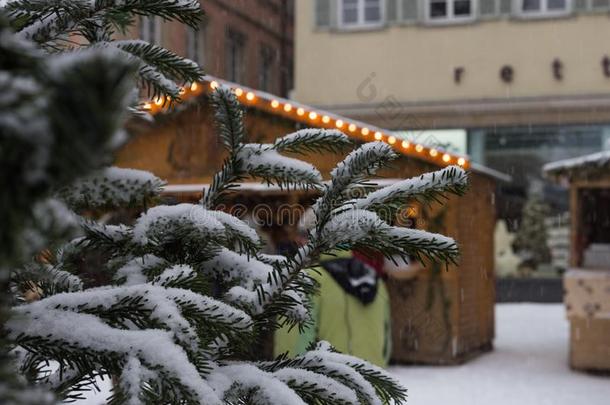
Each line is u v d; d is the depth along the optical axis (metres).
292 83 23.75
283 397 0.95
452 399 6.67
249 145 1.14
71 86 0.33
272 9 22.69
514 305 15.25
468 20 18.16
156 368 0.80
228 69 19.81
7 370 0.48
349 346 3.64
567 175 8.85
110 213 1.06
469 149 18.20
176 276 1.02
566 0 17.86
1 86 0.35
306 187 1.12
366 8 18.52
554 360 8.93
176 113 7.51
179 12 1.00
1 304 0.72
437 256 0.98
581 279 8.18
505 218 19.56
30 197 0.34
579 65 17.84
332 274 3.66
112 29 1.05
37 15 0.95
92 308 0.87
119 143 0.37
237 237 1.10
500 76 18.09
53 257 1.01
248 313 1.04
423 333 8.39
